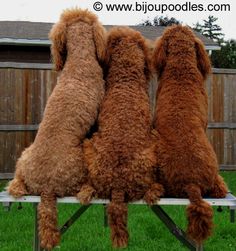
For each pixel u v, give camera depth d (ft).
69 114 11.43
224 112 35.27
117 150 11.08
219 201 11.14
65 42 12.19
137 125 11.34
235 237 19.95
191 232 10.98
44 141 11.41
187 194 11.14
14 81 31.96
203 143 11.37
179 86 11.77
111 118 11.39
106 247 18.07
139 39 12.20
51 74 32.45
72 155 11.24
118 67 11.85
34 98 32.27
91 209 24.04
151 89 26.40
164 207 24.03
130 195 11.13
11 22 55.77
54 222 11.25
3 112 31.83
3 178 31.91
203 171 11.17
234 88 35.37
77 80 11.68
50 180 11.24
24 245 18.35
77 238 19.35
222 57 83.92
